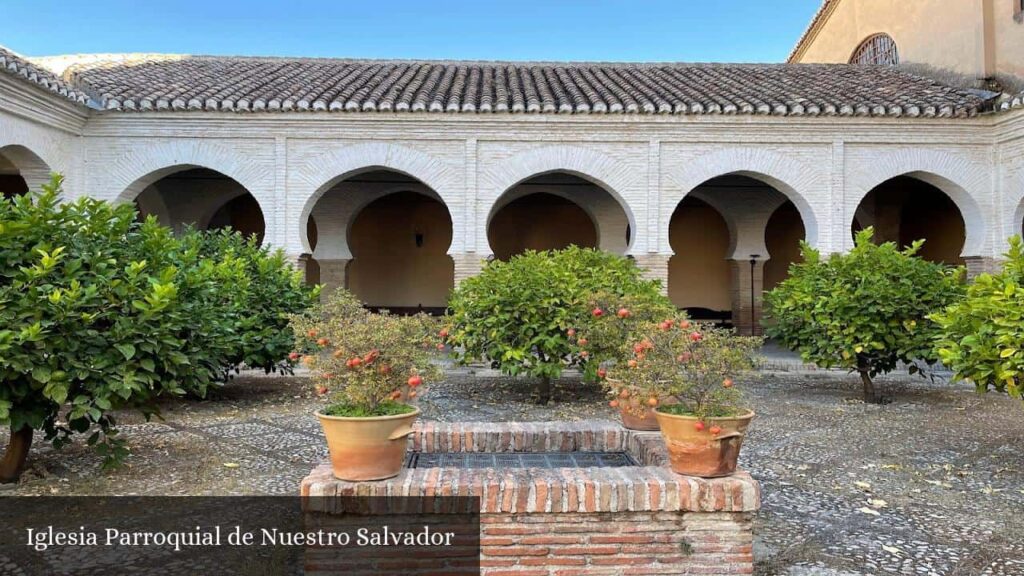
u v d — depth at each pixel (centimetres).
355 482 300
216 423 669
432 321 460
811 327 817
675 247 1672
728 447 310
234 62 1414
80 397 431
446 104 1080
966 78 1198
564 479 304
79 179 1070
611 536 299
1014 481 492
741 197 1378
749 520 302
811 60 1852
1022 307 478
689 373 313
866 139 1105
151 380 457
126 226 515
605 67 1442
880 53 1516
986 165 1103
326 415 304
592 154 1105
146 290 476
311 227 1638
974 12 1169
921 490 471
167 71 1264
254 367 792
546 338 727
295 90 1143
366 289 1666
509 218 1659
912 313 762
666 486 298
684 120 1091
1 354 397
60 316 419
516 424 420
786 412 752
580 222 1653
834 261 837
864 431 655
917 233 1509
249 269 830
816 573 335
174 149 1081
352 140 1094
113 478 482
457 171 1100
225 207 1595
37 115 964
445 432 400
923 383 962
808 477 500
